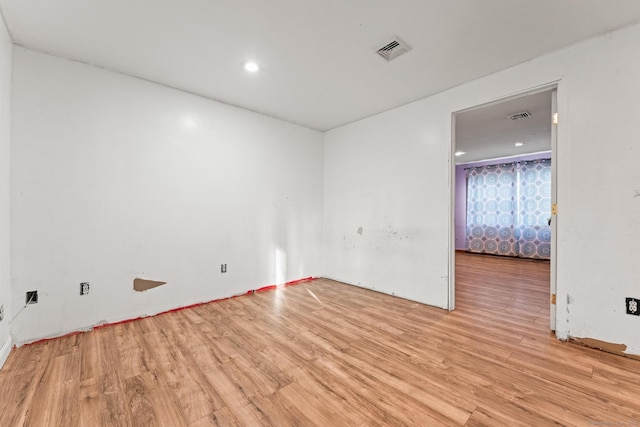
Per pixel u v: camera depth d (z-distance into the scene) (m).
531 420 1.36
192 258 3.06
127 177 2.64
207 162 3.18
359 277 3.90
